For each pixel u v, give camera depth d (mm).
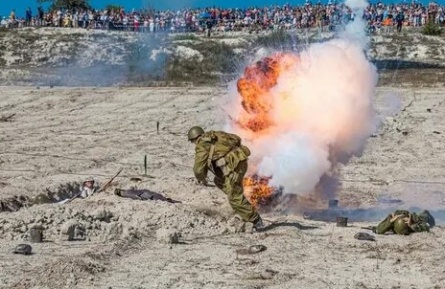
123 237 13445
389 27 55812
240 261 12211
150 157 23938
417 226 14156
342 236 13945
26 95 38656
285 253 12711
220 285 10977
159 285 10938
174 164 22703
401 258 12469
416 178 21375
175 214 14523
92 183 17625
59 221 14109
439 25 58344
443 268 11852
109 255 12367
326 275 11523
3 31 56875
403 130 29156
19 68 50250
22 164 22359
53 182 18797
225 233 14117
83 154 24422
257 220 14375
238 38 52031
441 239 13641
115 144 26609
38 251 12531
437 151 25766
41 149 25281
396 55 50875
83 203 15359
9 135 28594
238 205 14320
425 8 58375
